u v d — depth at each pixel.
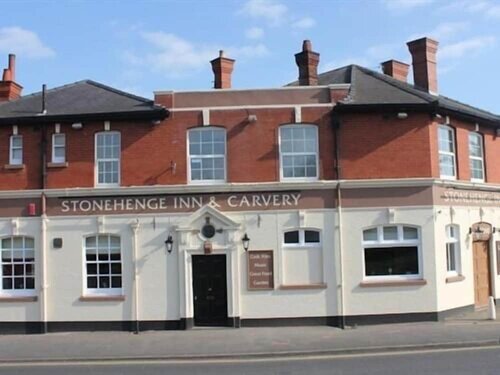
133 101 22.97
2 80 26.14
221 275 21.50
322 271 21.31
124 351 17.00
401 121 21.75
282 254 21.33
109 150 22.11
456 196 22.89
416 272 21.56
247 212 21.44
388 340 17.36
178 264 21.33
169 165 21.67
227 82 24.97
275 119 21.73
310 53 24.97
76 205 21.78
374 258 21.56
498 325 19.77
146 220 21.56
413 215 21.48
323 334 19.05
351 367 13.88
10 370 14.84
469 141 24.27
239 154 21.66
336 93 21.84
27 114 22.23
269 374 13.34
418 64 25.98
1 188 22.05
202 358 15.95
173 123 21.83
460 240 22.95
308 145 21.86
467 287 23.05
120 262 21.66
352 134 21.69
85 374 14.02
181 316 21.11
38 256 21.78
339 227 21.34
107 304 21.42
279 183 21.31
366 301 21.22
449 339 17.09
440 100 23.23
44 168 21.94
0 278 22.00
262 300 21.22
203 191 21.42
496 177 25.23
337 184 21.36
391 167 21.58
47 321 21.45
